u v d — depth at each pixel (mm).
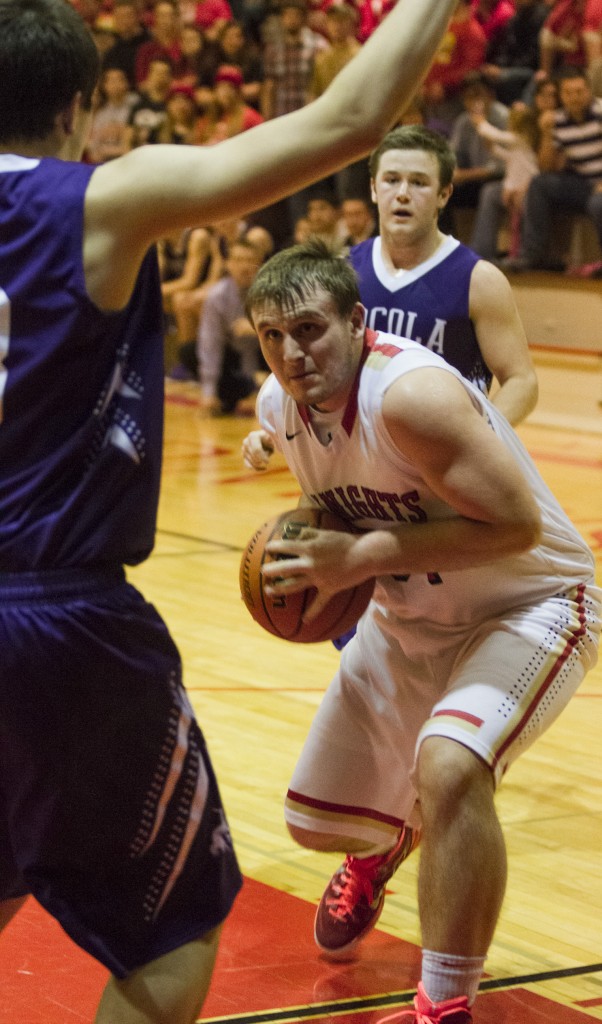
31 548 2334
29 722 2357
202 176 2213
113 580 2420
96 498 2357
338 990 3547
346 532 3080
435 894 2969
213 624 7301
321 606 3057
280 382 3004
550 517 3332
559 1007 3465
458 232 15188
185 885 2479
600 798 5023
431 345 4629
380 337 3068
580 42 14133
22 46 2324
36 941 3732
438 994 2979
